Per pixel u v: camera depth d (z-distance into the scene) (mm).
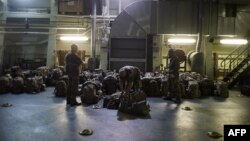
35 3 15727
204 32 13352
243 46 14484
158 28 13094
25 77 10359
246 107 7672
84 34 14242
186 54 14297
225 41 13578
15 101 7711
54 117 5832
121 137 4516
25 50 15227
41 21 15094
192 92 9320
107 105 6969
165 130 5023
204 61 13398
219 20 13492
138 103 6234
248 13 13617
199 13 13062
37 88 9547
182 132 4914
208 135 4746
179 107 7453
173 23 13188
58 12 14133
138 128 5102
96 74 10836
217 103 8344
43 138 4355
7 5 15172
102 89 9312
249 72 12727
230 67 13711
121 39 13070
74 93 7309
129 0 14836
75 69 7293
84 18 14656
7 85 9148
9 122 5312
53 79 11609
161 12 13117
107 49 13039
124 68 6770
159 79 9609
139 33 13031
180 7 13219
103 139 4383
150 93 9383
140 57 13039
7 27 14172
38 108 6777
